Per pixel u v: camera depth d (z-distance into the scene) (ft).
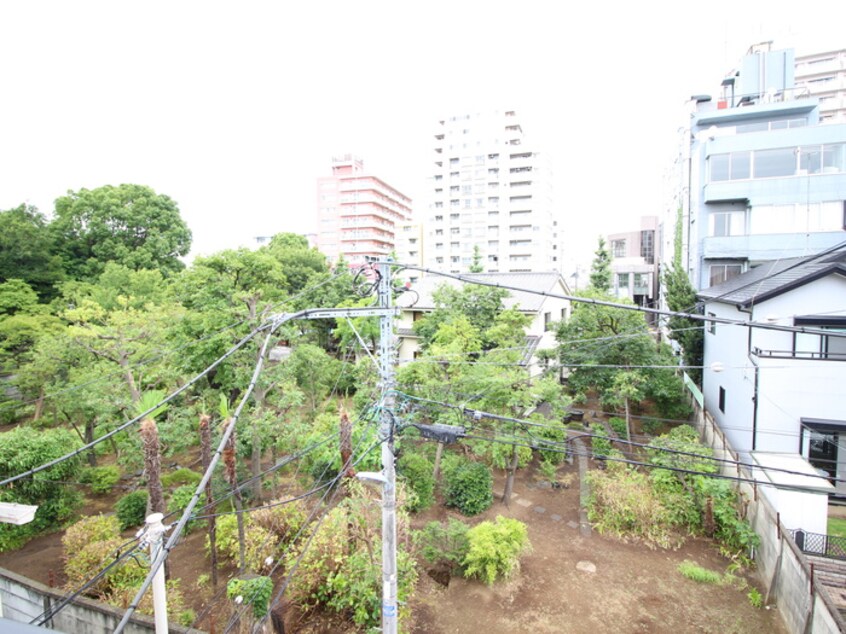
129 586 30.48
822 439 41.22
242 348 44.68
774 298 43.09
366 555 29.86
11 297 69.46
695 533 39.09
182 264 110.22
